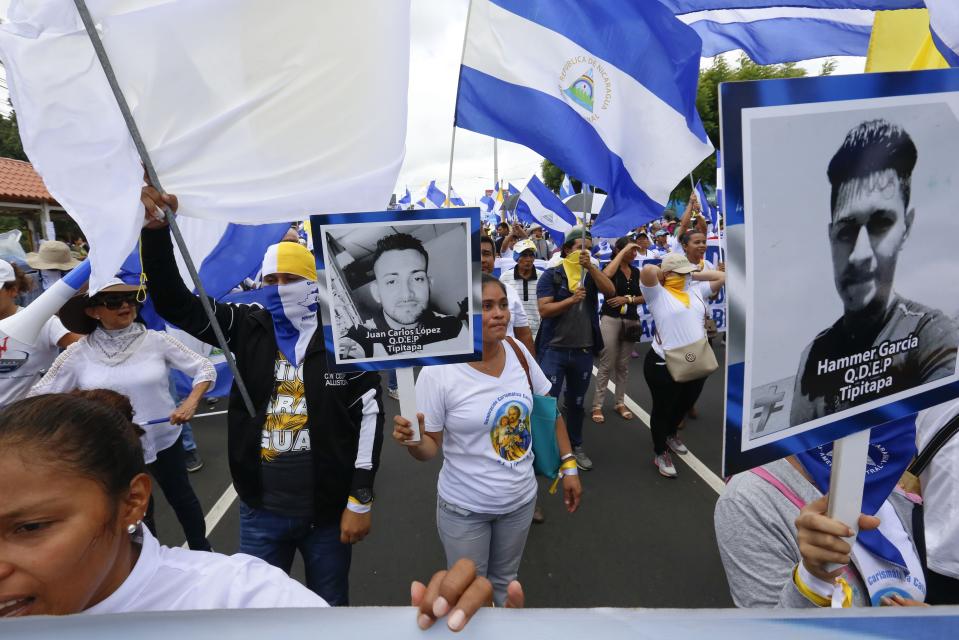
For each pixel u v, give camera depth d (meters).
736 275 0.78
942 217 0.86
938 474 1.26
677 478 3.94
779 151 0.76
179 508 2.74
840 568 0.93
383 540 3.21
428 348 1.61
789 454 0.86
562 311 3.96
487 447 2.05
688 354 3.63
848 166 0.79
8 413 0.78
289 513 1.99
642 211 2.78
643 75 2.62
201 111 1.50
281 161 1.61
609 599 2.67
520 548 2.25
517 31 2.69
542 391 2.31
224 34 1.48
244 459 1.99
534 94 2.71
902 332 0.89
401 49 1.66
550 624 0.71
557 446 2.26
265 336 2.03
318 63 1.58
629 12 2.56
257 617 0.71
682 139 2.68
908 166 0.82
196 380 2.71
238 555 1.02
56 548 0.74
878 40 2.52
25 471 0.74
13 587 0.73
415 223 1.52
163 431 2.63
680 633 0.70
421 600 0.75
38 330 1.67
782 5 2.80
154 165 1.47
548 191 8.62
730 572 1.29
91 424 0.81
